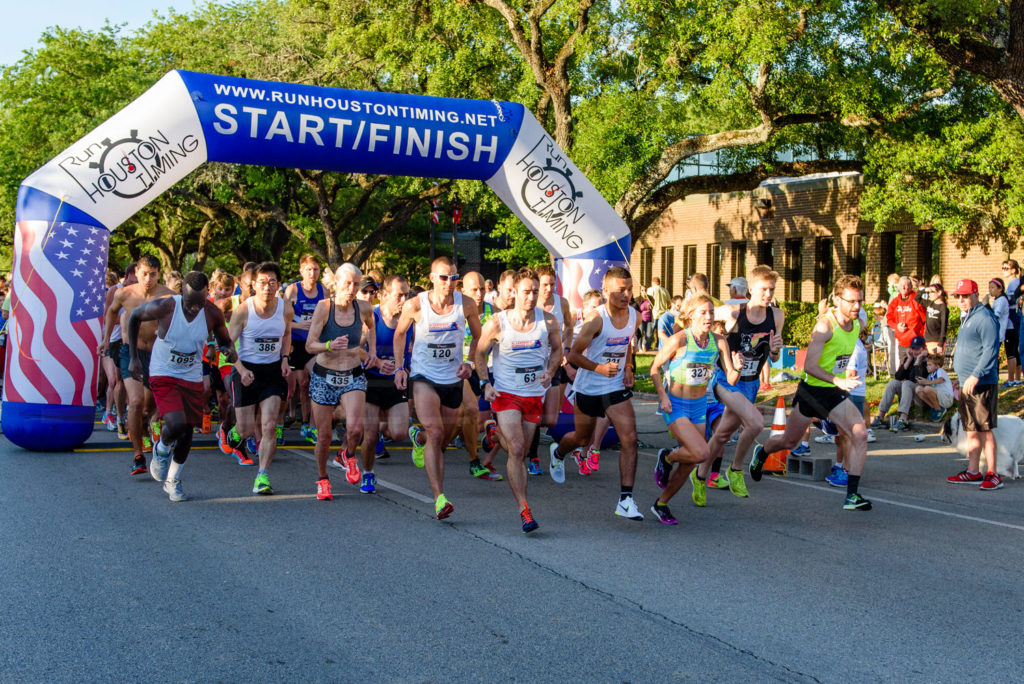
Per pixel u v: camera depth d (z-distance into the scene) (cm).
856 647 439
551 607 493
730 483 810
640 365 1992
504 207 2358
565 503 775
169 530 646
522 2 1739
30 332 948
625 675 401
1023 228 1844
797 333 2256
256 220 2981
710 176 2088
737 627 465
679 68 1716
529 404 672
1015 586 542
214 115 957
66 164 945
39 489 776
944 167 1802
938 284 1270
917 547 633
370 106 1010
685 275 2908
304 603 493
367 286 1079
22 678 388
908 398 1197
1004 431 894
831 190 2427
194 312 725
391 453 1048
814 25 1584
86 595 499
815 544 639
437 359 706
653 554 607
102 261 969
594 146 1697
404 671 402
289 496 779
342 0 2006
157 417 959
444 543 628
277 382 793
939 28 1379
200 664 406
